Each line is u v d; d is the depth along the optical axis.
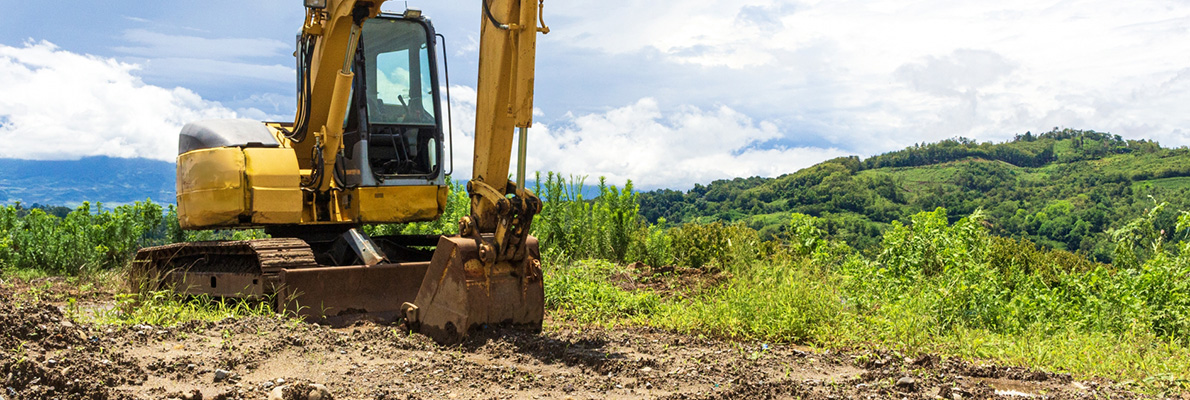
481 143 6.47
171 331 5.86
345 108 7.56
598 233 13.83
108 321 6.33
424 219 8.41
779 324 7.25
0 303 5.25
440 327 6.32
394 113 8.28
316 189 8.01
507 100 6.26
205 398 4.45
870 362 6.08
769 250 13.70
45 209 15.90
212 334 5.96
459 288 6.14
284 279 6.96
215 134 8.00
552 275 9.48
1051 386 5.58
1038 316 7.99
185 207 8.14
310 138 8.48
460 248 6.19
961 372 5.90
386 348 5.95
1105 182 113.88
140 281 8.84
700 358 5.96
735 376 5.39
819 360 6.23
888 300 8.46
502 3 6.10
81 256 14.27
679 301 9.27
